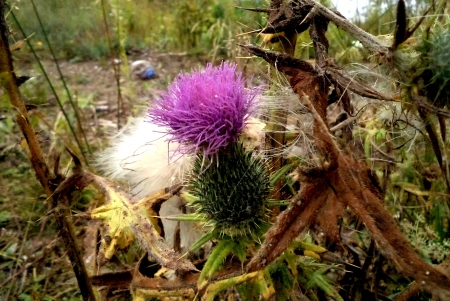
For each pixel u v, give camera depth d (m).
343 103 0.12
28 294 0.21
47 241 0.24
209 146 0.12
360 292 0.16
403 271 0.09
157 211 0.13
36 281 0.21
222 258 0.11
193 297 0.11
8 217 0.26
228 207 0.11
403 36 0.10
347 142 0.13
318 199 0.09
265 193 0.12
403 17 0.09
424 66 0.10
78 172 0.14
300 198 0.09
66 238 0.15
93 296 0.16
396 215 0.18
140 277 0.12
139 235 0.13
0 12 0.13
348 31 0.11
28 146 0.14
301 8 0.11
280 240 0.09
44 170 0.14
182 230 0.16
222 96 0.12
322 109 0.10
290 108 0.13
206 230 0.14
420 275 0.09
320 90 0.10
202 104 0.12
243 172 0.12
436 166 0.17
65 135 0.32
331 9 0.11
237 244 0.11
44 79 0.42
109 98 0.41
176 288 0.12
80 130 0.26
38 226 0.24
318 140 0.09
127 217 0.13
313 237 0.15
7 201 0.26
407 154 0.18
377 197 0.09
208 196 0.12
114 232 0.13
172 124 0.12
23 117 0.14
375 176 0.10
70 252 0.15
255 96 0.12
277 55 0.10
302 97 0.10
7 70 0.13
